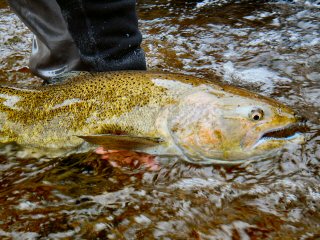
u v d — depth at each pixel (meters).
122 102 0.60
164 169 0.56
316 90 0.70
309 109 0.65
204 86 0.59
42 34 0.69
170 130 0.57
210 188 0.52
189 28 0.99
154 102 0.59
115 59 0.66
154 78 0.61
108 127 0.59
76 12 0.62
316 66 0.78
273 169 0.54
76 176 0.55
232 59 0.83
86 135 0.58
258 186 0.52
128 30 0.66
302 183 0.52
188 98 0.58
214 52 0.87
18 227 0.46
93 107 0.60
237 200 0.50
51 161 0.59
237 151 0.56
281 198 0.49
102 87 0.61
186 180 0.54
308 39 0.90
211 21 1.02
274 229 0.45
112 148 0.58
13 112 0.62
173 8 1.12
